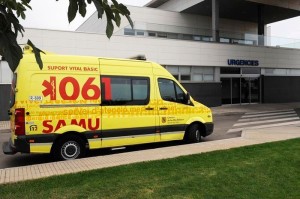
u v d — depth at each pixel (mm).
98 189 4926
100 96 8125
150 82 9078
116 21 2215
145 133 8914
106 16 2150
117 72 8469
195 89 26062
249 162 6566
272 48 31000
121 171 5957
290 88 33125
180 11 33094
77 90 7801
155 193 4730
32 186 5113
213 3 29156
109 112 8258
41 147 7395
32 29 19375
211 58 26797
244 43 29156
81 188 4973
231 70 28719
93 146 8062
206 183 5168
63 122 7621
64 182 5305
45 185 5156
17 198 4578
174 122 9531
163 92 9375
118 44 22203
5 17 1809
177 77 25281
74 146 7863
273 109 25422
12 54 1765
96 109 8055
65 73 7668
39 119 7352
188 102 9914
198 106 10156
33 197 4609
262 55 30328
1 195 4699
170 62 24562
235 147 8305
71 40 20547
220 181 5266
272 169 5984
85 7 2008
